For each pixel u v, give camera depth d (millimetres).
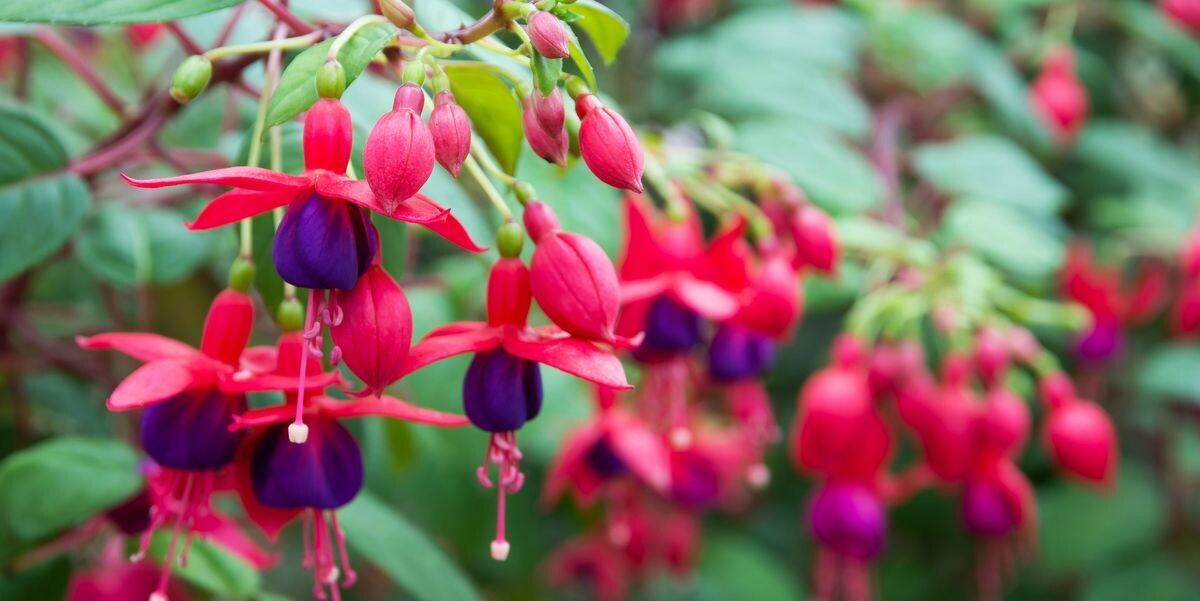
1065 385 694
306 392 511
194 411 510
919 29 808
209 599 618
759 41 812
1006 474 673
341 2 572
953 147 765
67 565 599
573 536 938
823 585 687
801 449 669
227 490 532
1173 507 966
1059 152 938
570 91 506
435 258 852
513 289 510
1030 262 712
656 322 580
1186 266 811
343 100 565
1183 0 928
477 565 769
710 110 794
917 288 673
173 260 642
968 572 990
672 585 960
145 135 569
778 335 586
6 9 493
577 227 574
